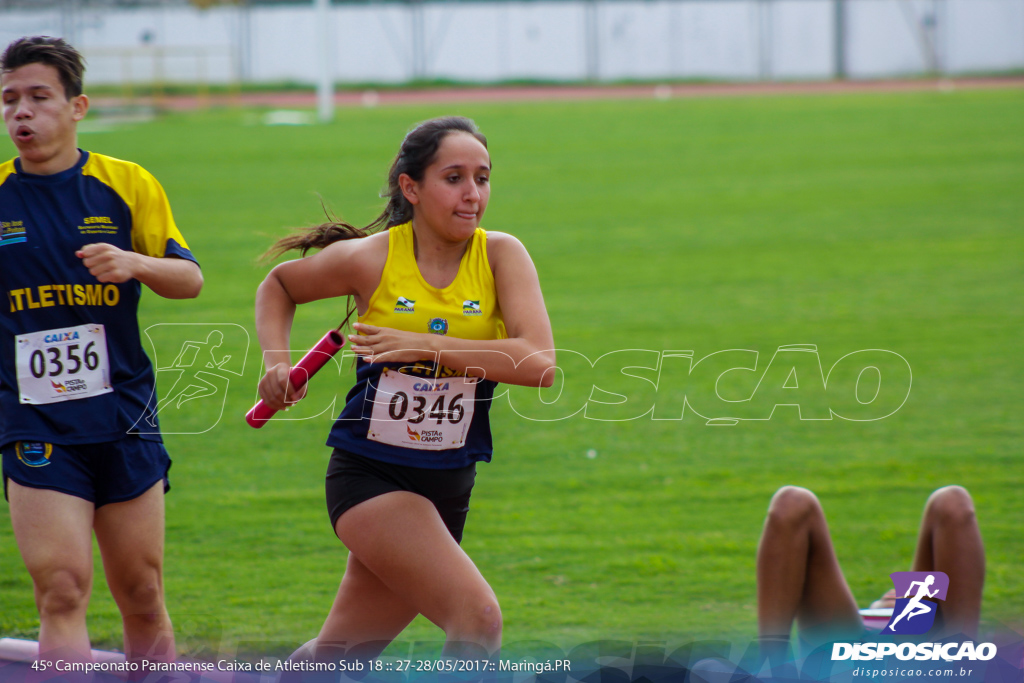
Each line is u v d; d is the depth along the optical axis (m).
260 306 9.96
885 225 46.94
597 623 13.18
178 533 16.53
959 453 20.31
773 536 9.68
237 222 48.53
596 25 174.50
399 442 9.52
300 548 16.02
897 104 105.62
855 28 170.12
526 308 9.57
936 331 30.05
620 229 47.53
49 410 10.03
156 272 10.17
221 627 11.99
